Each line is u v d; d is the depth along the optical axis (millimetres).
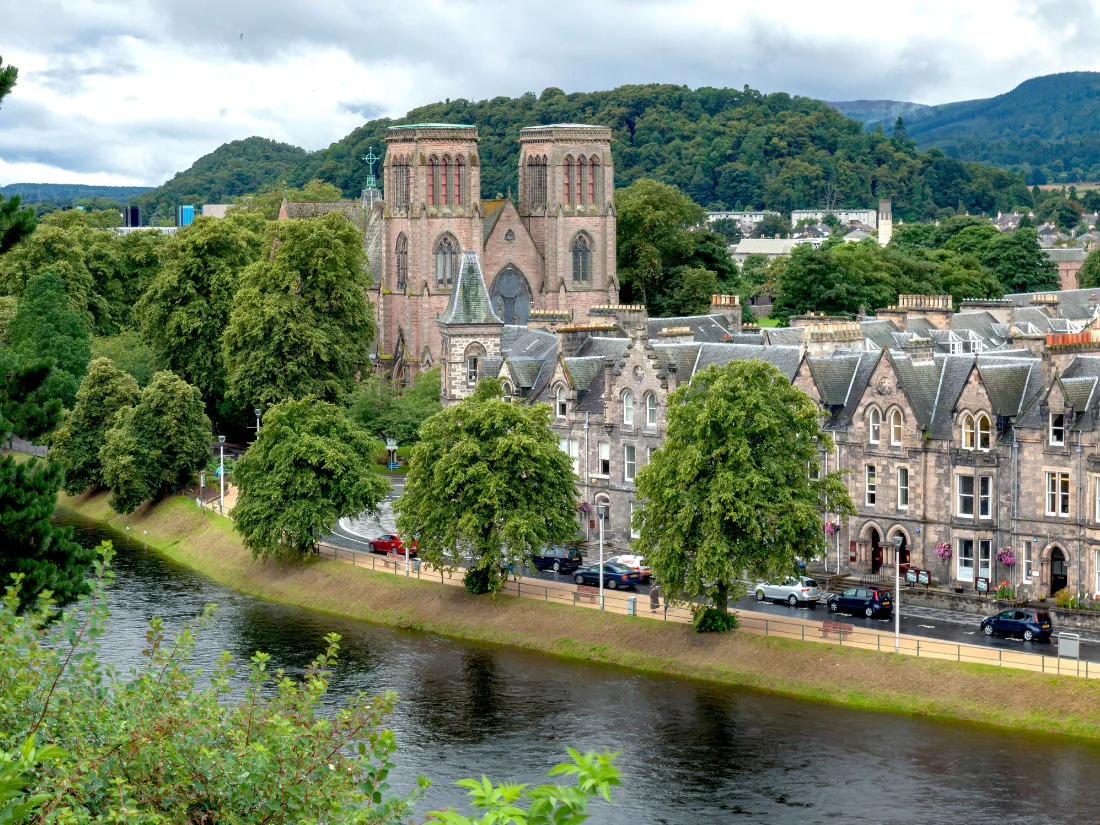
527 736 101312
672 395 118688
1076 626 115562
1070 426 118375
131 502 181500
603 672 115625
